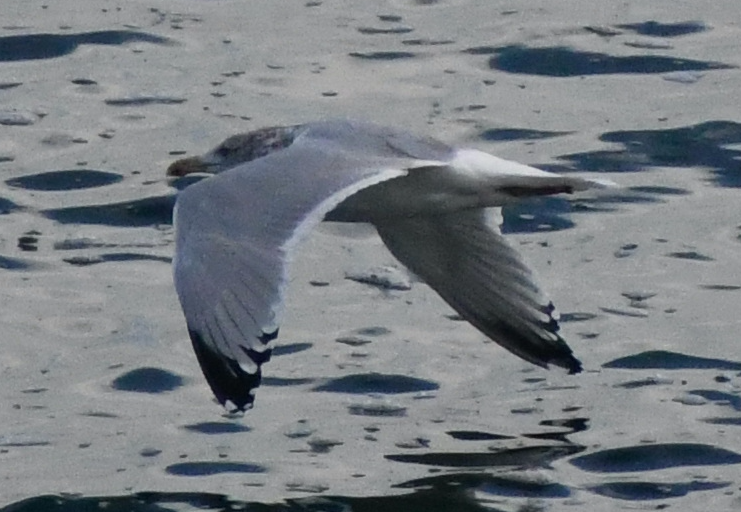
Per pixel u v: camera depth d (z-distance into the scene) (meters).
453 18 18.59
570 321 13.60
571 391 12.72
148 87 17.20
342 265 14.41
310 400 12.62
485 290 11.69
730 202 15.25
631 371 12.98
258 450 11.99
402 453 11.92
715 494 11.48
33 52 17.92
